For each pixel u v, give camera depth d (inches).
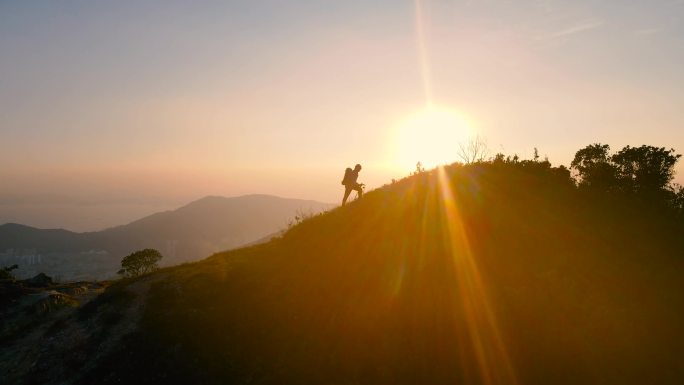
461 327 600.1
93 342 684.7
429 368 556.4
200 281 814.5
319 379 569.3
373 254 800.3
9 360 684.7
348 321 646.5
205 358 619.8
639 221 802.2
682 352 526.9
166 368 610.5
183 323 681.6
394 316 638.5
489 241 776.3
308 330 649.0
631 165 914.1
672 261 698.8
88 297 902.4
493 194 904.9
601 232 778.8
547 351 550.3
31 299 879.7
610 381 507.8
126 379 603.8
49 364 658.2
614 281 652.7
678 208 848.3
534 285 660.1
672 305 596.1
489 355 559.5
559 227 798.5
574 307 605.9
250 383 581.0
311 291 730.8
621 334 556.4
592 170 933.2
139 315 730.8
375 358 581.6
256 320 681.6
